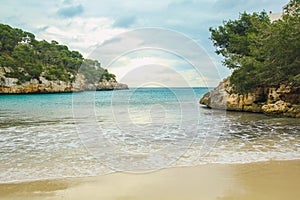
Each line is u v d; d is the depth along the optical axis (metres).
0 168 5.06
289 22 13.50
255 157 5.81
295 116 13.58
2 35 64.44
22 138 8.10
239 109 17.59
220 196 3.77
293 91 14.70
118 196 3.77
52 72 60.88
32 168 5.07
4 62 54.00
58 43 78.69
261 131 9.34
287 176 4.59
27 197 3.76
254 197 3.72
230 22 21.48
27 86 55.12
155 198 3.71
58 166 5.18
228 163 5.36
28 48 66.44
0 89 51.69
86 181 4.38
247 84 16.45
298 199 3.65
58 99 34.19
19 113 16.12
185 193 3.87
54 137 8.22
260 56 15.40
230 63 17.45
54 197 3.75
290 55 13.68
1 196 3.78
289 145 7.03
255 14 20.36
